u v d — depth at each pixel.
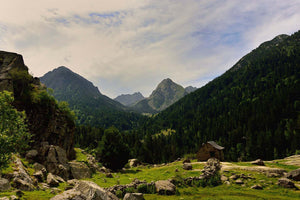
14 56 51.62
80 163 39.09
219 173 32.47
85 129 173.38
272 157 106.56
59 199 12.94
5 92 19.19
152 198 20.31
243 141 137.38
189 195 21.64
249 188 23.91
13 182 18.81
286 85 192.12
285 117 144.88
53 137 51.75
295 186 23.17
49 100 53.38
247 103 199.12
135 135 165.62
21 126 19.59
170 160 124.50
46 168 30.75
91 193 14.42
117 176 38.66
